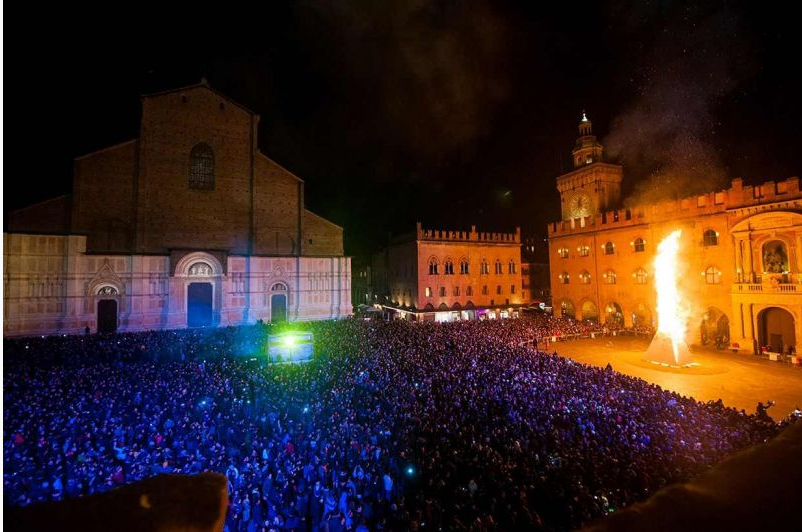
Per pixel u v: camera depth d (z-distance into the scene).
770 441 2.87
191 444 16.69
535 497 14.34
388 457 16.62
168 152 52.38
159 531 2.43
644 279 53.69
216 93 55.84
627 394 24.03
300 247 60.16
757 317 42.59
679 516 2.20
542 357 32.75
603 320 59.19
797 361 37.72
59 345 34.09
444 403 22.00
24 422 17.72
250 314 55.25
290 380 25.27
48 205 46.31
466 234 68.38
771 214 40.81
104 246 48.53
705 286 46.97
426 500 14.05
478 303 68.50
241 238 56.53
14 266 43.00
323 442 17.38
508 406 21.41
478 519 11.99
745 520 2.15
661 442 17.62
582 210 70.44
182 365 28.44
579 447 17.47
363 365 28.30
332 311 60.59
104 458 15.48
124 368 27.19
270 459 16.30
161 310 50.16
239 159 57.00
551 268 68.81
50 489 13.48
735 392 30.14
